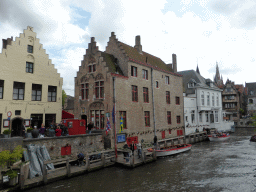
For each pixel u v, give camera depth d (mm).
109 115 21719
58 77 23094
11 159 12836
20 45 19891
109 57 25156
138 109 25438
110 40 26516
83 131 20078
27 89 20203
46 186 13094
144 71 27500
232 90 64188
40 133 16672
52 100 22500
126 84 24031
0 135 16453
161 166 17828
